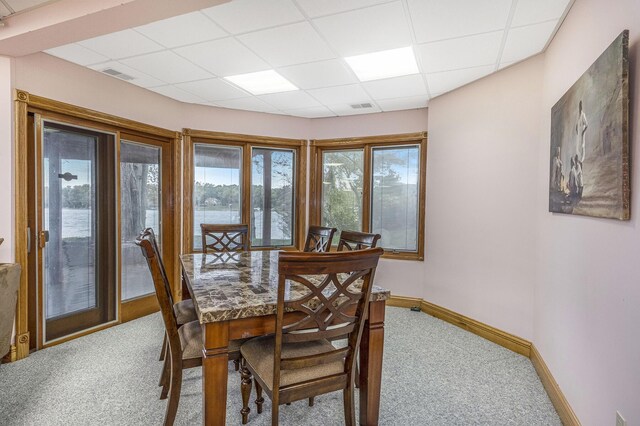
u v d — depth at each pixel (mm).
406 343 2990
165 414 1809
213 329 1452
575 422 1751
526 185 2715
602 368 1487
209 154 4348
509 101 2881
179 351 1729
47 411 1943
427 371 2480
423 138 4059
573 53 1958
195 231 4273
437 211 3746
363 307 1533
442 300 3670
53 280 2906
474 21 2213
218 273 2156
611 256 1418
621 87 1290
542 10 2061
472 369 2514
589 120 1591
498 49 2578
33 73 2670
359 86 3463
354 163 4605
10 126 2541
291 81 3369
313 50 2676
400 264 4168
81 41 2539
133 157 3623
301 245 4730
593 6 1683
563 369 1971
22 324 2609
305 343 1793
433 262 3799
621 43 1291
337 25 2299
